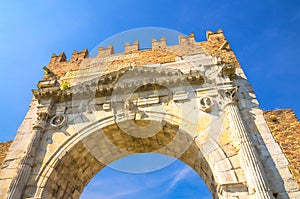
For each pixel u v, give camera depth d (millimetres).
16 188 11055
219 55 17688
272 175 10203
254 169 9922
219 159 11258
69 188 14531
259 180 9531
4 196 11273
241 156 10719
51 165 12508
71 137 13633
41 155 12938
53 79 18078
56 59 21719
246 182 10141
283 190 9672
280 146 11211
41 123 14055
